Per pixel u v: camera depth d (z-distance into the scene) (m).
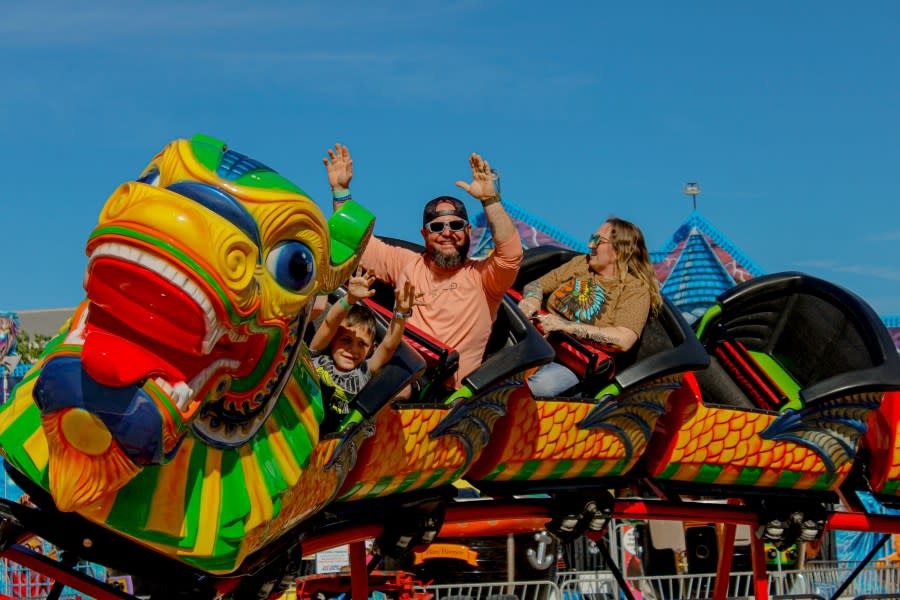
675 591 11.30
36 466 3.89
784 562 11.63
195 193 3.67
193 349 3.59
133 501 3.82
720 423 6.65
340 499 5.06
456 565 9.84
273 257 3.84
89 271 3.55
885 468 7.45
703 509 7.16
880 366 6.86
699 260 15.11
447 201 5.84
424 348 5.43
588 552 11.97
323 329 4.94
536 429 5.87
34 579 8.43
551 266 7.18
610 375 6.48
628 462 6.34
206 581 4.37
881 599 8.62
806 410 6.86
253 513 4.08
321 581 8.60
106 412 3.56
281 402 4.26
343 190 5.57
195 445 3.92
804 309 7.48
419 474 5.34
